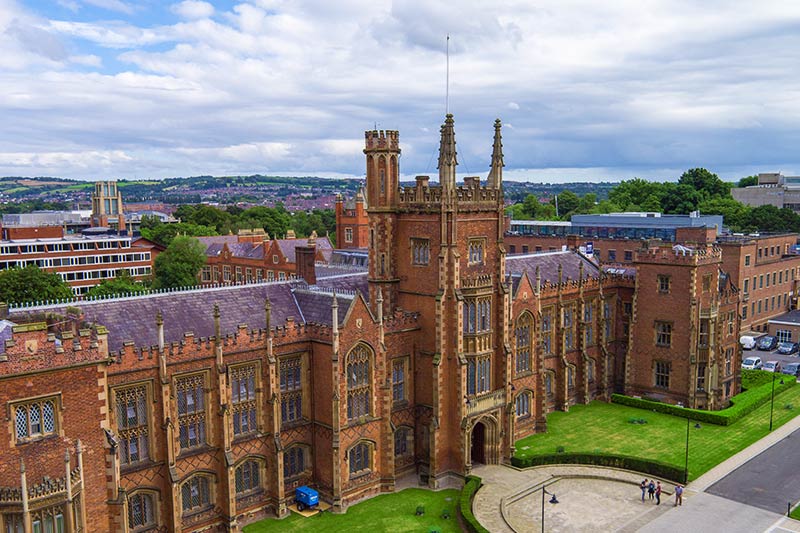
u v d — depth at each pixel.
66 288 115.38
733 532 53.41
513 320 71.25
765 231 180.88
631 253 132.12
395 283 66.00
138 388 47.97
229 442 52.28
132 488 47.53
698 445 71.88
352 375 58.56
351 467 59.41
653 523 55.00
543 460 66.81
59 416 38.97
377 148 64.31
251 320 58.34
